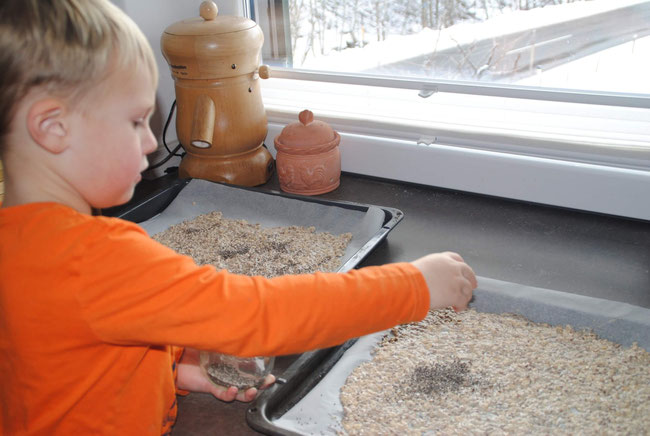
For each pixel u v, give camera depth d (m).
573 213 1.19
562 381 0.81
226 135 1.29
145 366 0.68
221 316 0.56
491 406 0.78
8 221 0.57
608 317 0.88
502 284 0.97
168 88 1.46
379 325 0.60
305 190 1.30
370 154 1.36
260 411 0.74
